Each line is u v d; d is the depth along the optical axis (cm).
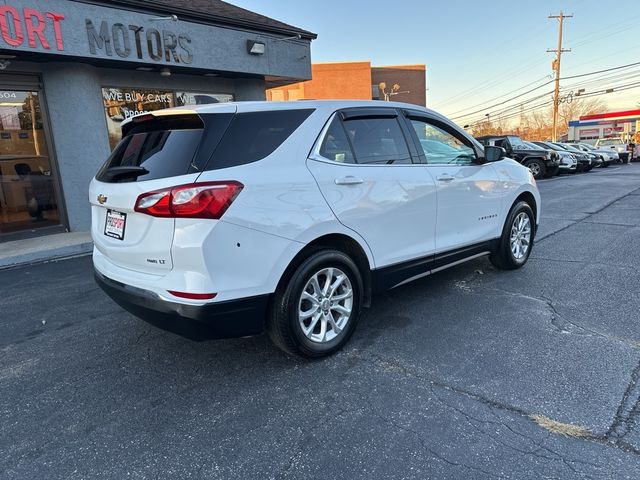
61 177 809
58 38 704
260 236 272
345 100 346
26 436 246
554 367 296
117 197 282
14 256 643
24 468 221
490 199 454
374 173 338
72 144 802
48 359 336
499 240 479
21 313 436
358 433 238
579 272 496
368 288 347
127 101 895
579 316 376
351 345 338
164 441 238
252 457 224
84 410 269
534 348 323
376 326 371
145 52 809
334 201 309
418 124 394
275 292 289
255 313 279
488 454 219
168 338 367
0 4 648
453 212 409
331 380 292
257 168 277
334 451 226
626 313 378
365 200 328
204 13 884
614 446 221
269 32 1013
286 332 295
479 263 545
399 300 428
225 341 356
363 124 348
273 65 1030
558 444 224
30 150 784
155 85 930
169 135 286
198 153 265
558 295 427
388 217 347
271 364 316
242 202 264
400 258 363
